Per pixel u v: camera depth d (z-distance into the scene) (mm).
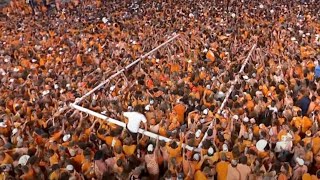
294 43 28719
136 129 16844
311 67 24188
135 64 25875
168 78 23062
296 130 17031
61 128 17734
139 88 21750
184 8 39625
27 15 41625
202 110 18844
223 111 18234
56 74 24891
